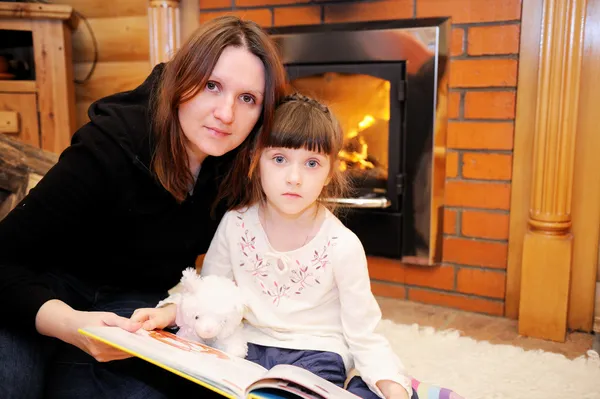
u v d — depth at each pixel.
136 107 1.04
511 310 1.80
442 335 1.64
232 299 0.98
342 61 1.83
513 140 1.71
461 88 1.74
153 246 1.08
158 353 0.78
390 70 1.79
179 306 1.01
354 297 1.01
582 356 1.51
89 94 2.29
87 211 0.99
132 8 2.17
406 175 1.82
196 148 1.03
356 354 1.00
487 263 1.81
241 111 0.95
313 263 1.03
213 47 0.91
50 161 1.60
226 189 1.10
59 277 1.06
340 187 1.12
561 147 1.58
